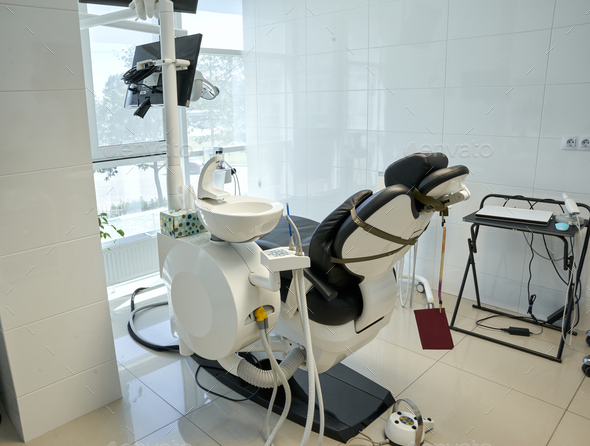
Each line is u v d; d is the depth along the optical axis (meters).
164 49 2.17
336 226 1.84
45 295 2.00
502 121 3.00
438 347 2.00
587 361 2.47
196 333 1.97
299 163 4.23
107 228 3.64
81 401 2.18
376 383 2.34
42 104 1.87
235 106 4.52
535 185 2.95
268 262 1.60
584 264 2.85
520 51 2.85
